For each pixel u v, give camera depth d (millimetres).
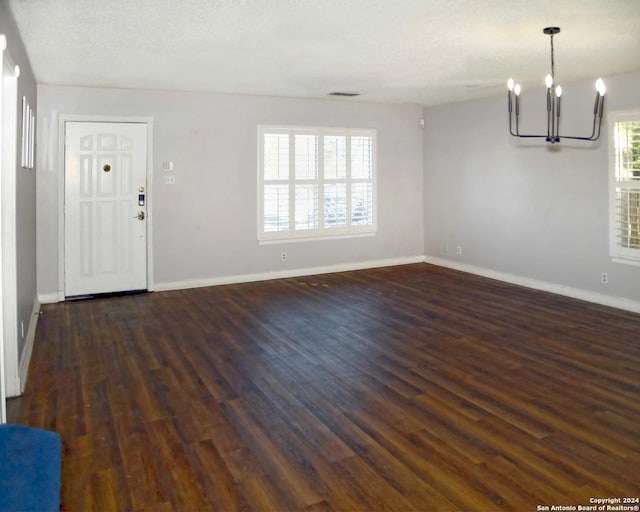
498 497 2316
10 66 3068
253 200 6867
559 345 4340
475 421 3035
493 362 3973
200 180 6531
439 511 2227
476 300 5879
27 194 4363
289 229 7141
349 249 7637
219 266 6750
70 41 4008
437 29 3725
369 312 5410
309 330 4812
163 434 2910
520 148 6527
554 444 2764
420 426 2982
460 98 7047
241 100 6664
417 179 8086
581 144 5770
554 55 4488
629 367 3834
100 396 3406
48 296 5875
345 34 3854
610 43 4117
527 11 3332
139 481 2459
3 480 2061
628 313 5293
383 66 4930
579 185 5832
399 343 4438
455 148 7500
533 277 6488
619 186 5402
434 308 5547
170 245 6445
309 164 7191
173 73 5223
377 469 2553
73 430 2953
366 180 7652
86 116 5910
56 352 4234
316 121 7172
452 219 7652
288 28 3693
